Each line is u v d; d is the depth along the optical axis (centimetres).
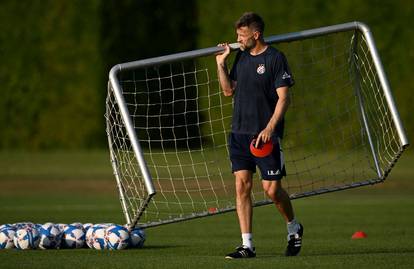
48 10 10906
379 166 3812
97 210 5841
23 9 10919
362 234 4331
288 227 3397
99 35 10856
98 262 3145
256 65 3262
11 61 11000
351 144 8625
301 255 3434
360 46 3859
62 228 3716
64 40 10906
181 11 11238
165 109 9619
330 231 4625
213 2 10719
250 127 3278
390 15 9875
